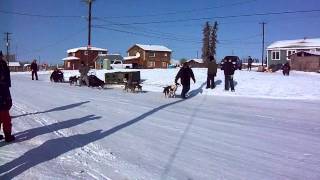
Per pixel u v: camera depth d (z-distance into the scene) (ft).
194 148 30.94
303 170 25.76
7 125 31.68
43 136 33.88
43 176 23.57
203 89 82.89
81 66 93.50
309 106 59.47
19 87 87.04
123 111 49.67
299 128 40.65
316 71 200.34
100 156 28.07
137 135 35.24
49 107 52.31
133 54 319.68
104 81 96.22
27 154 28.25
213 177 24.04
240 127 40.45
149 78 113.09
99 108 52.06
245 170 25.55
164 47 325.01
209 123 42.39
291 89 82.28
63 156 27.86
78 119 42.93
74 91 78.54
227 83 80.64
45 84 100.12
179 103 60.44
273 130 39.24
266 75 113.19
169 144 32.09
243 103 62.28
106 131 36.70
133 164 26.30
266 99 69.05
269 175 24.66
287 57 236.22
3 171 24.44
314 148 31.76
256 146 32.12
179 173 24.64
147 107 54.34
